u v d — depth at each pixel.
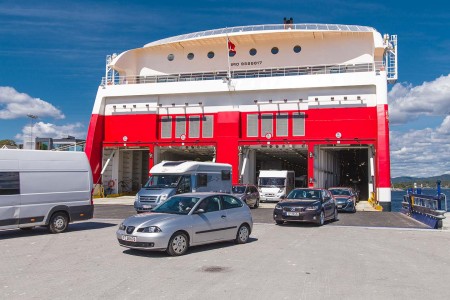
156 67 39.06
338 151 48.47
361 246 11.80
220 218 11.33
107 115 37.22
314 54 36.12
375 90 32.12
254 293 6.83
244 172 34.78
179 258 9.79
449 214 22.25
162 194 19.06
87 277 7.91
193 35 38.03
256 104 34.41
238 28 36.69
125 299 6.49
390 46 35.91
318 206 16.83
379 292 6.96
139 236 9.83
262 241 12.62
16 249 11.05
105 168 36.78
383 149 30.44
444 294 6.92
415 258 10.07
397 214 23.28
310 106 33.19
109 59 38.84
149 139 36.03
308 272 8.39
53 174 14.11
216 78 37.53
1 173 12.81
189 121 35.59
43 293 6.83
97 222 17.75
